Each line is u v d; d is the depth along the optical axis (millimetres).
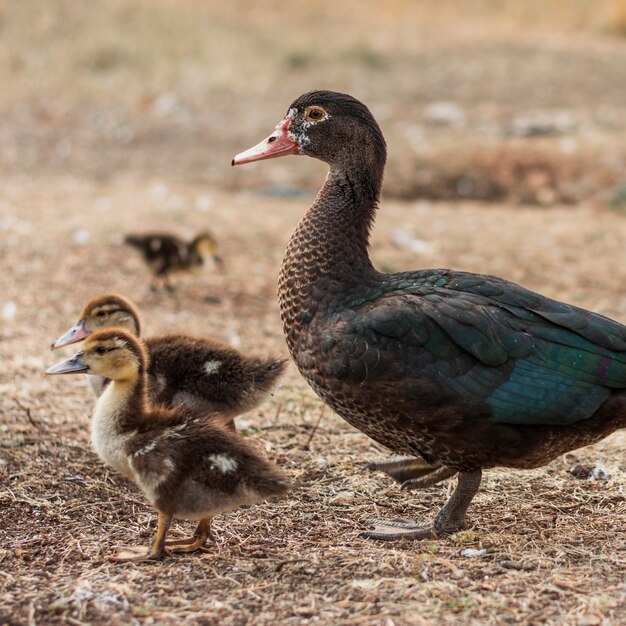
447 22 45750
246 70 37250
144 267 18406
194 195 24922
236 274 18484
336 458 11109
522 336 8656
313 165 27891
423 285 9180
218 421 8773
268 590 7934
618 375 8633
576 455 11289
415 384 8555
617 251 20516
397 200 25797
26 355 13812
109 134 31562
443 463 9109
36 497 9922
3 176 26641
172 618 7445
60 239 19703
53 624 7402
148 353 10617
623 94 34562
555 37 43500
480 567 8305
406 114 32281
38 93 35031
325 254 9469
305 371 9312
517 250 20391
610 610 7445
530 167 26781
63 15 39938
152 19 40406
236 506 8445
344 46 39906
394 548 8891
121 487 10297
